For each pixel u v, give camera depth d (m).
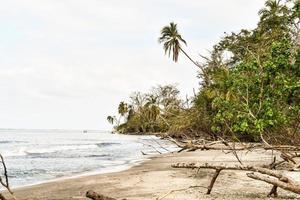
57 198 12.51
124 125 152.12
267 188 13.02
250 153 31.58
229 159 26.89
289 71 17.98
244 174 17.38
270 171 9.28
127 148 55.28
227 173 17.81
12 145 64.44
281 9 49.22
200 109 51.00
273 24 50.66
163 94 82.25
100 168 25.33
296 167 11.62
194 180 15.77
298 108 16.70
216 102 19.20
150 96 82.56
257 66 18.53
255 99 17.62
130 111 127.19
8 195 13.53
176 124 44.94
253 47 45.88
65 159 34.66
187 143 14.37
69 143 74.25
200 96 52.47
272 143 18.95
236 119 17.88
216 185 13.87
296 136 18.34
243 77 18.12
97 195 7.25
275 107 17.20
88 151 47.94
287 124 18.19
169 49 61.44
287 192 12.15
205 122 47.81
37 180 19.78
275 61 17.59
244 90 18.20
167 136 15.12
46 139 102.38
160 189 13.44
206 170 19.53
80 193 13.53
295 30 41.72
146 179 16.66
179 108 52.19
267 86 17.45
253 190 12.59
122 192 13.09
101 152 45.50
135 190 13.47
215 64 59.00
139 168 23.58
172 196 11.46
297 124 17.80
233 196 11.34
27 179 20.34
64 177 20.20
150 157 34.84
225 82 19.67
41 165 28.92
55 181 17.83
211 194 11.75
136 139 96.94
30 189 15.29
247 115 16.67
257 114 16.64
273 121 16.47
